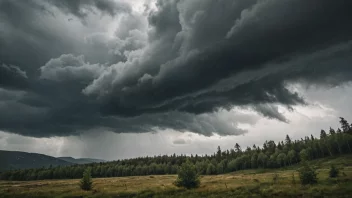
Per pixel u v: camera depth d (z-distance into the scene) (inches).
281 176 2701.8
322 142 5659.5
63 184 2903.5
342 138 5344.5
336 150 5428.2
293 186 1861.5
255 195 1678.2
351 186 1637.6
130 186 2390.5
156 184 2495.1
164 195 1897.1
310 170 1993.1
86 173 2332.7
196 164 6387.8
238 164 6314.0
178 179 2222.0
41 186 2778.1
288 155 5639.8
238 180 2534.5
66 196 1947.6
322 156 5413.4
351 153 5073.8
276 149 6456.7
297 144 6624.0
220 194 1813.5
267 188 1845.5
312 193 1600.6
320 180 1991.9
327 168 3531.0
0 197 1971.0
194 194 1863.9
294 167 5142.7
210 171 6122.1
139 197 1891.0
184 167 2215.8
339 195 1501.0
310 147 5689.0
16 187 2748.5
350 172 2390.5
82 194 2004.2
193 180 2171.5
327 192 1578.5
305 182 1950.1
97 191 2128.4
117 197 1924.2
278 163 5575.8
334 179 1962.4
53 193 2092.8
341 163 4160.9
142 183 2753.4
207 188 2041.1
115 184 2701.8
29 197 1957.4
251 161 6127.0
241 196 1695.4
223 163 6599.4
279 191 1707.7
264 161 5905.5
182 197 1793.8
